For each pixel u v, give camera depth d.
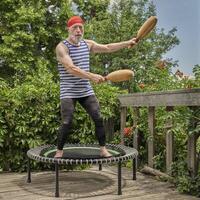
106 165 5.02
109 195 3.57
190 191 3.60
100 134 3.68
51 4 10.91
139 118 4.79
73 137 4.91
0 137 4.52
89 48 3.78
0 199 3.44
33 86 4.72
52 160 3.49
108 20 9.79
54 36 10.83
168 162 4.10
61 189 3.78
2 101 4.58
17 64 9.82
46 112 4.71
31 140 4.65
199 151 3.72
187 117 3.66
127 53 9.46
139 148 4.78
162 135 4.44
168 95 3.93
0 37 10.39
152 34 10.27
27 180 4.12
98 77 3.22
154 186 3.90
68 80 3.62
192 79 4.18
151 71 5.92
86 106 3.70
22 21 9.91
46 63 10.19
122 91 5.34
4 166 4.70
